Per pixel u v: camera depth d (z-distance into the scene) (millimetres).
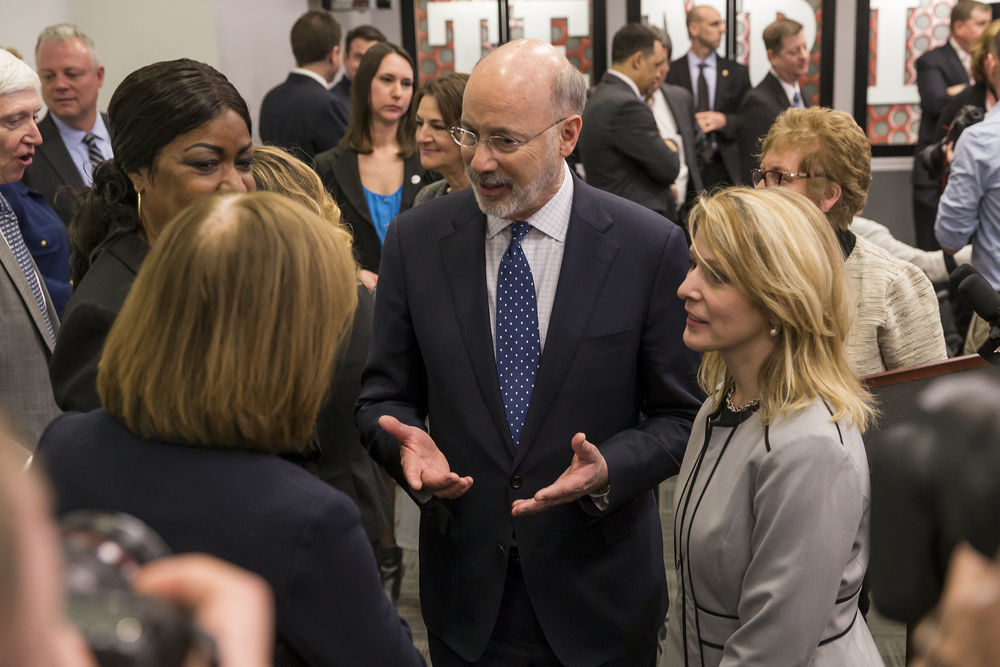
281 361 1091
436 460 1741
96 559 582
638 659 1930
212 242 1086
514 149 1770
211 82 1638
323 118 5410
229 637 622
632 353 1849
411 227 1963
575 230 1855
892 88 7582
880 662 1489
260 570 1038
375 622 1114
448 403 1869
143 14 5566
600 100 4988
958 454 498
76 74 4176
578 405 1827
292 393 1115
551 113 1789
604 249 1848
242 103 1685
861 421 1424
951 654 487
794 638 1353
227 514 1049
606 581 1872
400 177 3979
